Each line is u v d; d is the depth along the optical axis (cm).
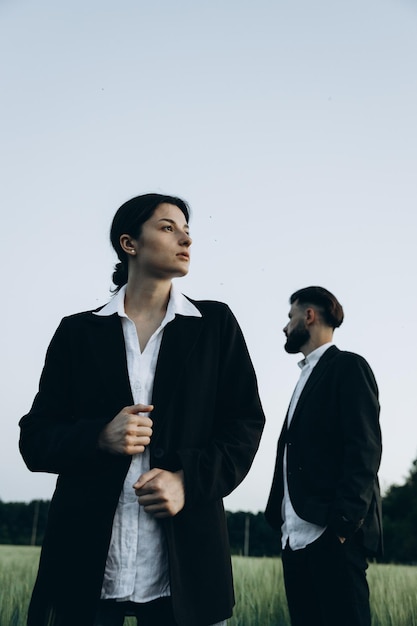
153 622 208
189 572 204
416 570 695
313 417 369
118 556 207
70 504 210
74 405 226
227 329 233
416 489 4978
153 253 233
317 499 351
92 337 227
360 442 347
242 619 449
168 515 197
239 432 220
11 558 891
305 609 358
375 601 470
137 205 239
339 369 371
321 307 411
